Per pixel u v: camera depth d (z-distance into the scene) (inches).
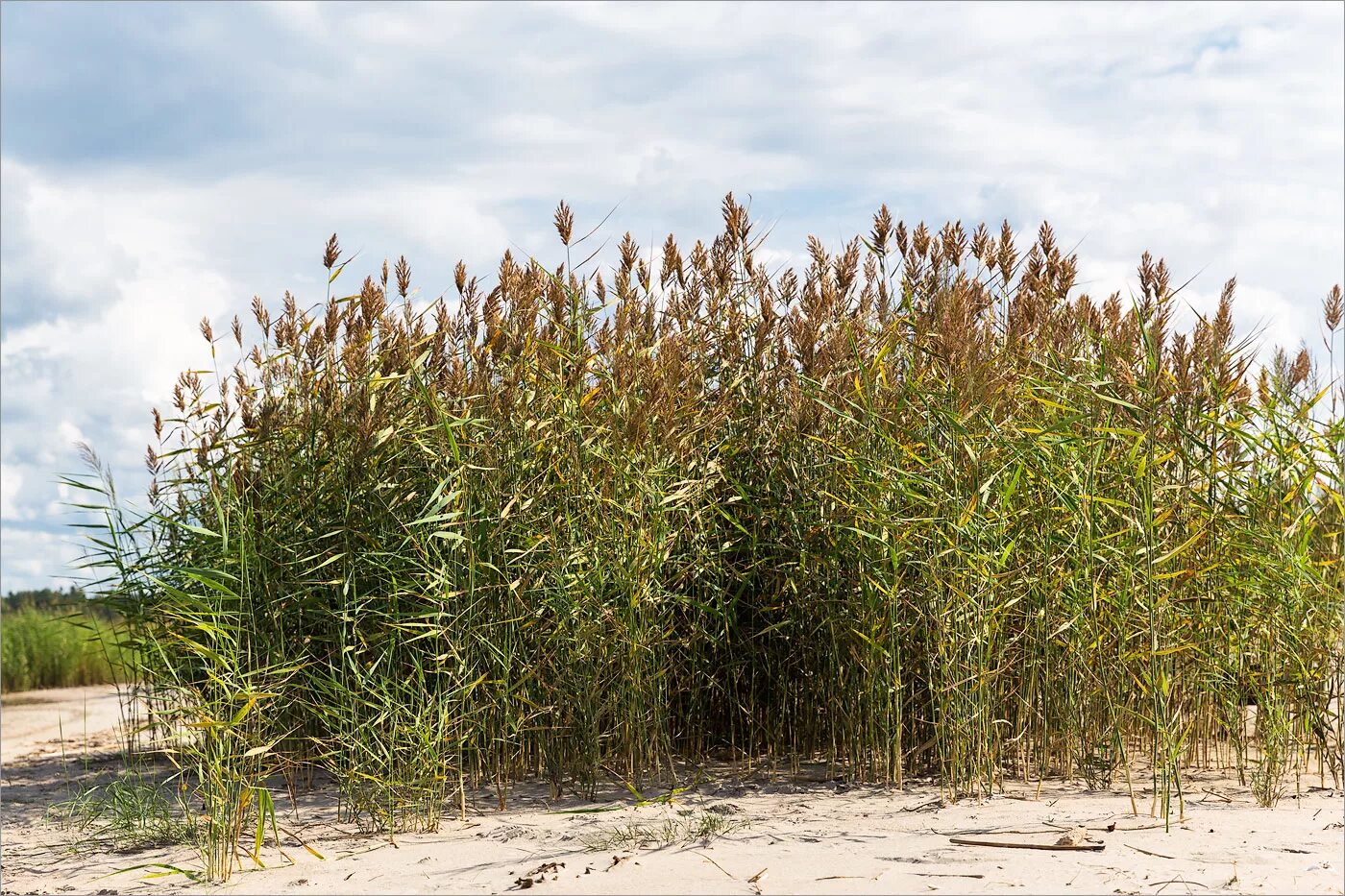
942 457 209.5
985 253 258.7
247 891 158.1
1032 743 232.7
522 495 227.9
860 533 212.5
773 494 251.3
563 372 240.8
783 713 241.6
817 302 259.8
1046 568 212.7
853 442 231.8
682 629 249.9
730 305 270.8
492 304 249.3
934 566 205.5
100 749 339.9
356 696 207.9
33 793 265.4
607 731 224.1
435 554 218.4
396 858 173.9
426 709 204.7
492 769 222.8
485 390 244.4
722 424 255.8
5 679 607.2
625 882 150.9
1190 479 207.3
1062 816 186.4
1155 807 192.2
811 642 240.1
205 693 223.1
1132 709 219.0
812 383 235.3
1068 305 263.6
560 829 187.0
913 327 238.5
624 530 218.7
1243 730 222.1
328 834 196.1
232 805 180.5
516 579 222.2
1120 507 211.3
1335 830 174.4
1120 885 143.3
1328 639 212.5
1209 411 211.9
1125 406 198.5
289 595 217.9
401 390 243.3
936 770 229.3
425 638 221.1
